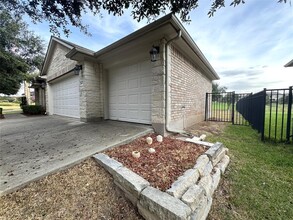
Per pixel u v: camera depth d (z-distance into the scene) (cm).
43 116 898
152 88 418
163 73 396
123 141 319
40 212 154
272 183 222
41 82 1113
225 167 268
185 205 135
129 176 183
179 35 368
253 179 233
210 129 594
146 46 438
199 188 166
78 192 181
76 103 682
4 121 702
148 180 185
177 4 257
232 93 802
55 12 264
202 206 153
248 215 166
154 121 418
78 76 647
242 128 623
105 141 324
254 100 594
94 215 155
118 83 570
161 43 394
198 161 232
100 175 211
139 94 497
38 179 192
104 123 548
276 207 176
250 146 383
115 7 261
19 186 177
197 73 714
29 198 169
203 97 853
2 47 984
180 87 507
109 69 603
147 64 469
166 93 407
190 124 632
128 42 424
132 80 517
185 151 283
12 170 208
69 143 320
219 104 996
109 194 183
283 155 321
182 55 521
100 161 231
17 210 155
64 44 689
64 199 170
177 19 334
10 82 1098
